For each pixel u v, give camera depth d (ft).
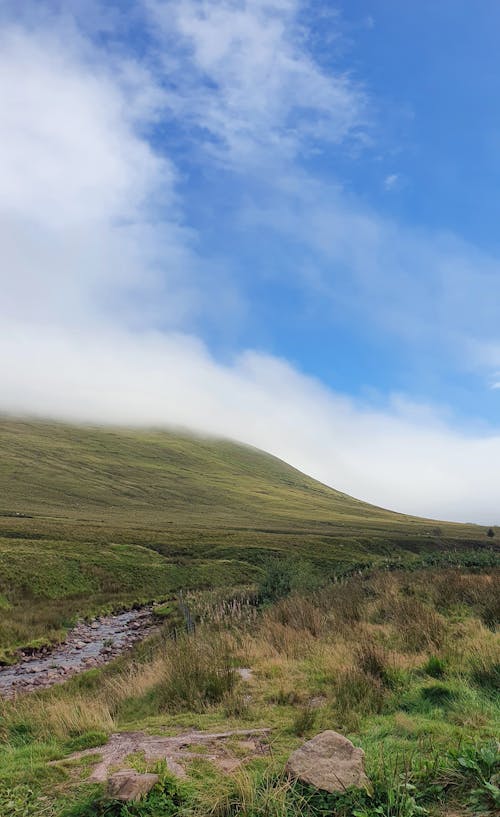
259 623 47.93
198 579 173.17
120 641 89.45
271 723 22.57
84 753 20.63
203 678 29.09
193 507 479.00
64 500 412.57
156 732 22.70
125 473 565.12
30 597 126.93
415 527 492.95
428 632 35.60
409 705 23.31
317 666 31.07
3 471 470.39
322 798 14.17
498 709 21.54
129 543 214.28
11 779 17.89
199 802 14.92
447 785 14.52
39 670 71.41
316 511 560.61
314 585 71.72
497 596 44.39
